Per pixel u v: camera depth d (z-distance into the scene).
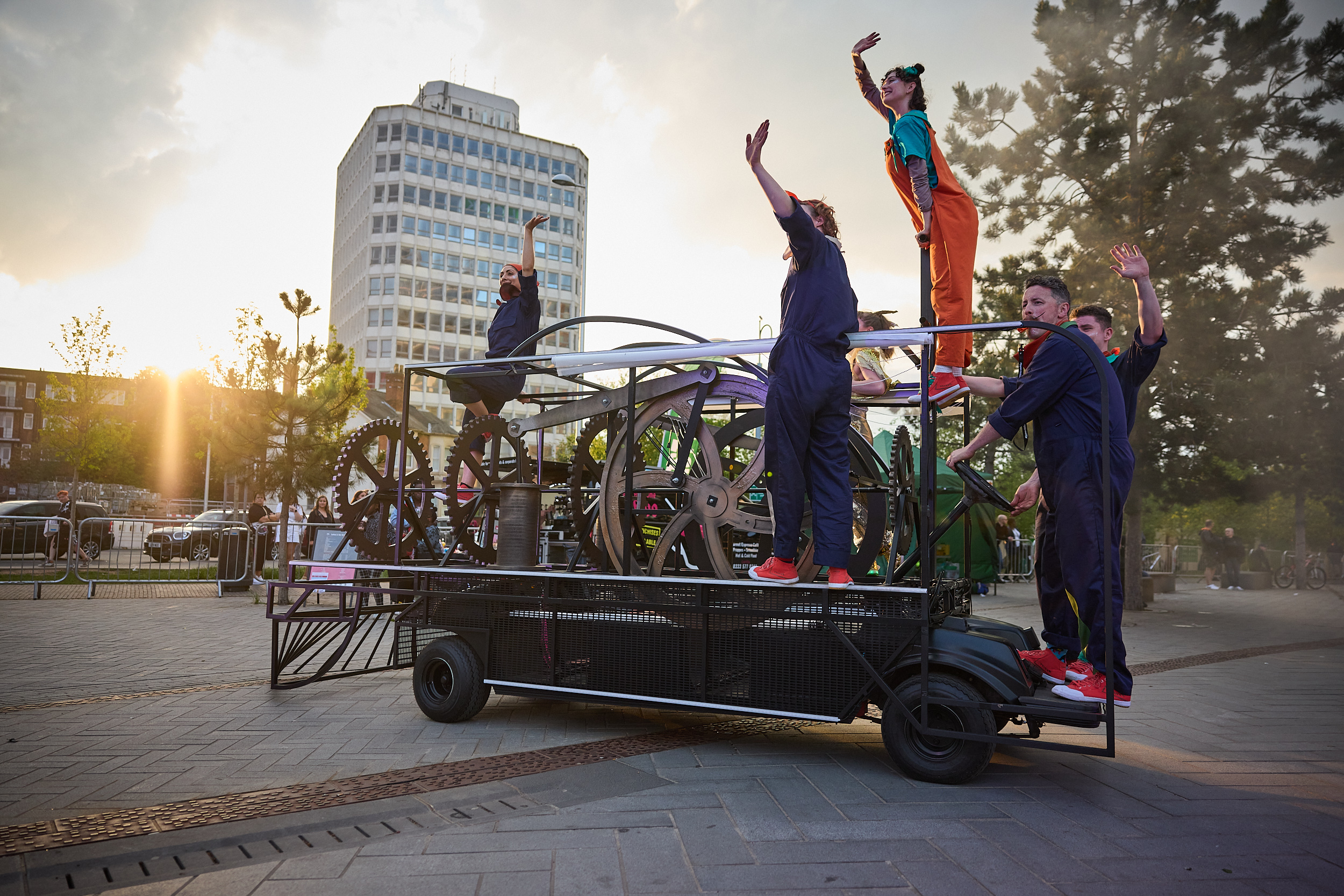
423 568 4.70
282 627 8.70
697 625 4.01
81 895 2.34
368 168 79.75
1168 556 23.92
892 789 3.42
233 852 2.67
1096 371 3.58
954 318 4.08
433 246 79.00
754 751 4.06
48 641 7.67
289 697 5.30
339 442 12.84
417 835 2.83
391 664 5.51
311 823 2.94
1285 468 14.02
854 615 3.64
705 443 4.31
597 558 5.05
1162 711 5.30
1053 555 3.94
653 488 4.41
